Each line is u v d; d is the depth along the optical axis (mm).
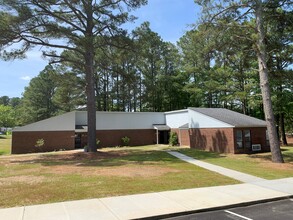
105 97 47812
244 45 19766
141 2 22562
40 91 63406
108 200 8320
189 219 6926
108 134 33750
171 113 35188
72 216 6816
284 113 35406
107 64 26922
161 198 8617
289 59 20234
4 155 25781
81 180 11477
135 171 13984
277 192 9609
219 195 9086
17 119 74125
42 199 8391
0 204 7848
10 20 19562
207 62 20750
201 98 46031
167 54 47375
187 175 12852
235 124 24125
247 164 17188
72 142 31062
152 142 36125
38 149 29594
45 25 20750
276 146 18203
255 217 7082
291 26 18750
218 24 18531
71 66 34094
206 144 27016
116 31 22578
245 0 18078
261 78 18766
